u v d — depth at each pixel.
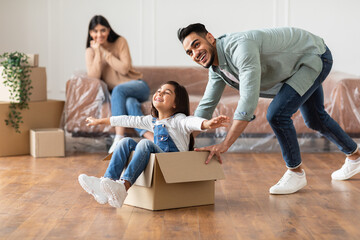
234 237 1.89
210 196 2.40
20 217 2.17
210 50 2.39
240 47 2.35
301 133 4.05
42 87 4.08
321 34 6.03
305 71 2.53
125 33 6.17
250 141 4.10
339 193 2.64
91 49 4.25
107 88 4.20
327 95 4.13
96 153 4.05
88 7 6.15
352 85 3.90
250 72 2.33
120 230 1.98
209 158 2.32
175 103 2.41
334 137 2.90
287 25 6.04
